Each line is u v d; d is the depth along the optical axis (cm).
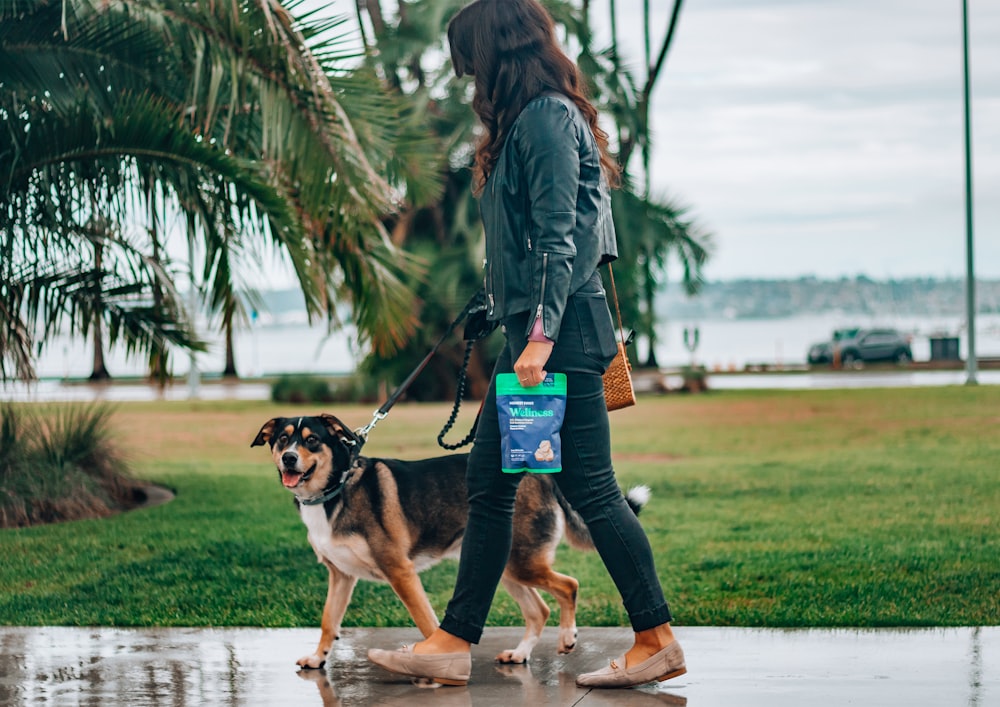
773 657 450
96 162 873
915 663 437
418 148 1042
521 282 406
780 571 661
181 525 891
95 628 540
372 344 1023
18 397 1006
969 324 2917
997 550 709
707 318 13950
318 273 933
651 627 408
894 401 2214
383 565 473
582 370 404
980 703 381
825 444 1463
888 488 1033
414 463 502
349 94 938
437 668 420
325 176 884
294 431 474
